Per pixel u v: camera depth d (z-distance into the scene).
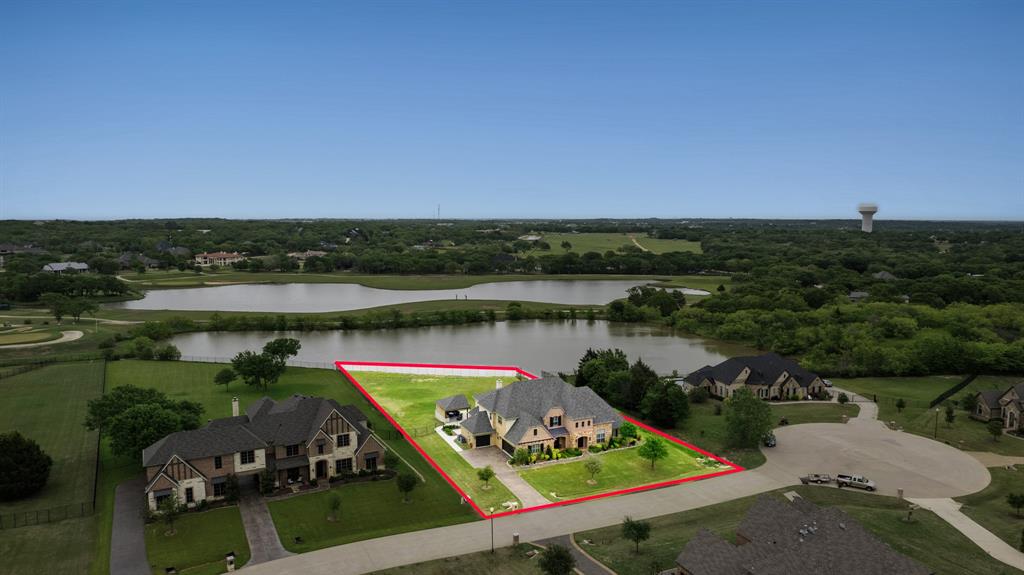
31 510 73.75
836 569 49.62
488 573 60.88
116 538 67.75
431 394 124.44
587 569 61.31
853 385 134.25
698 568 54.53
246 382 127.06
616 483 83.69
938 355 143.62
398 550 65.62
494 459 92.62
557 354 167.25
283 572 61.41
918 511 73.81
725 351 170.75
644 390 113.94
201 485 76.12
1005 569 60.28
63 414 107.38
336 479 84.00
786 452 93.94
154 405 85.62
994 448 95.19
